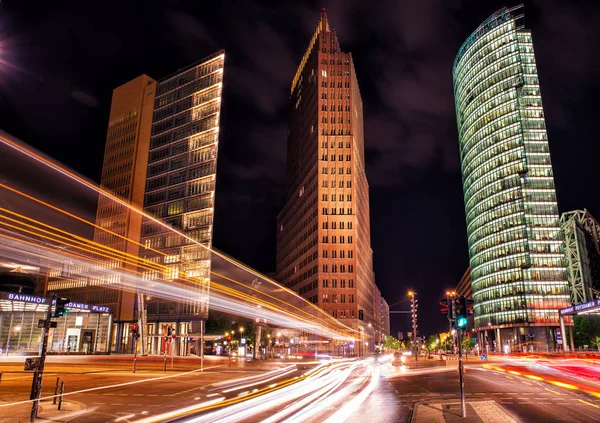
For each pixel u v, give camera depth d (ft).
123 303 400.47
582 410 58.54
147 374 125.49
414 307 228.22
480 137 556.51
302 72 580.71
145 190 433.07
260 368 166.81
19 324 237.45
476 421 48.73
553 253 479.41
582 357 258.78
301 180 549.54
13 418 53.11
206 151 400.67
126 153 460.55
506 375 119.75
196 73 428.15
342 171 481.87
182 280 376.48
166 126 437.17
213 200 383.86
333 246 464.24
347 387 91.66
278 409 59.98
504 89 537.24
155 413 56.70
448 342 543.80
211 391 83.05
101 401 68.23
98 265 432.66
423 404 62.64
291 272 575.79
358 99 558.56
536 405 63.16
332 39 522.06
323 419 51.98
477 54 579.07
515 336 479.00
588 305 273.33
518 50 536.42
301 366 186.39
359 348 446.19
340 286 456.04
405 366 174.60
